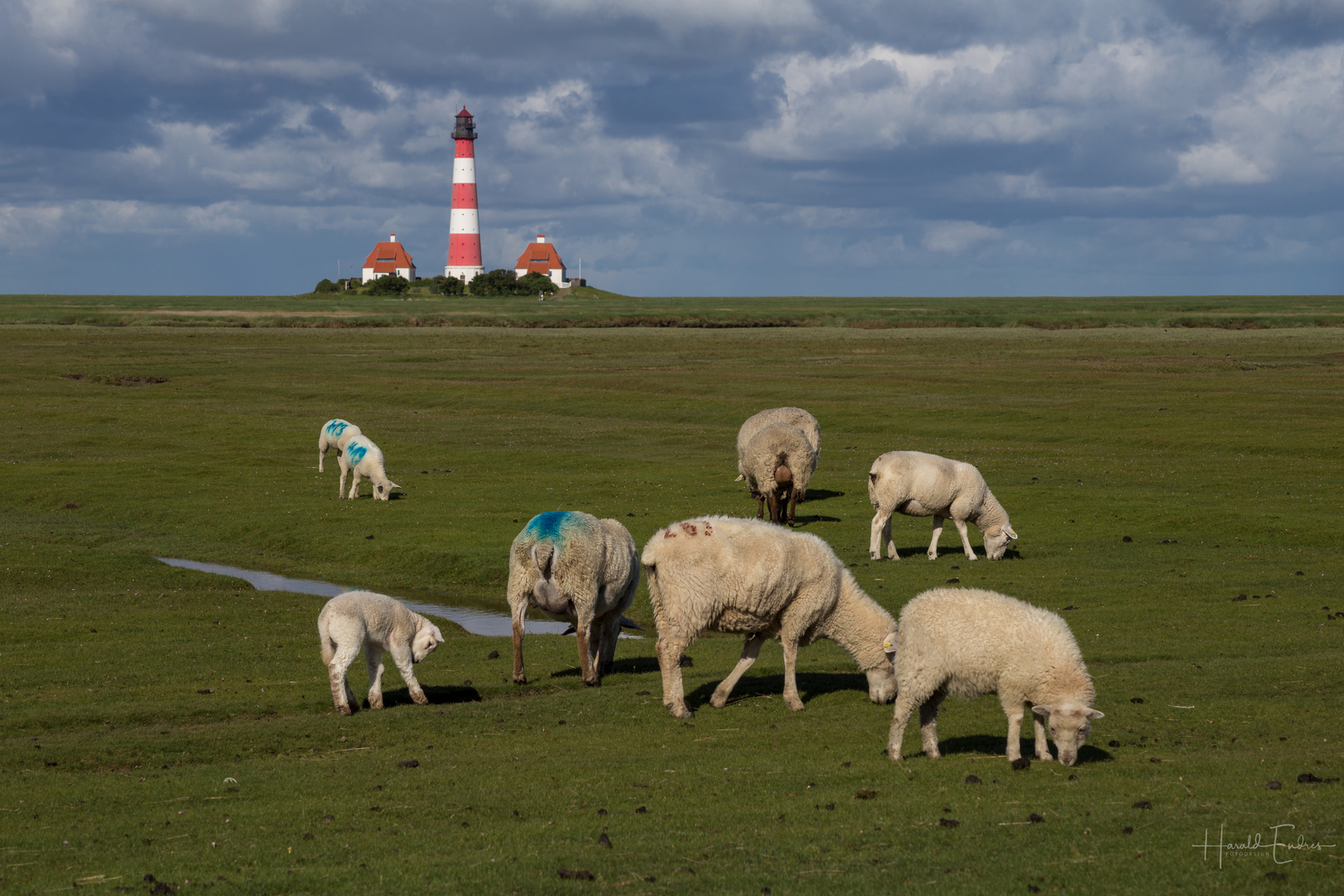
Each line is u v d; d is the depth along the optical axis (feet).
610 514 96.78
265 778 34.83
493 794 32.58
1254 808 29.27
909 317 629.10
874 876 25.34
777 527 41.86
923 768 34.09
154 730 41.81
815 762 35.29
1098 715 32.45
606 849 27.55
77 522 98.12
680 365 268.41
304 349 316.60
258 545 89.97
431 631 46.19
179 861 27.25
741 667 43.37
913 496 76.69
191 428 162.20
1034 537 86.38
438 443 149.48
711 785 32.99
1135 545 82.84
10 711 44.09
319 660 54.60
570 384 222.07
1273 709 41.09
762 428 95.35
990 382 213.46
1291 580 69.36
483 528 91.04
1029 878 25.04
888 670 42.27
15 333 378.73
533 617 70.74
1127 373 229.66
